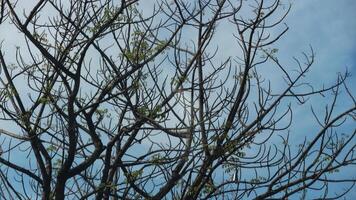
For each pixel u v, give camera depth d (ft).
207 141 31.27
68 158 27.66
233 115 31.86
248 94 32.27
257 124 31.71
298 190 31.71
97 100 28.53
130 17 30.58
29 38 26.13
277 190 31.68
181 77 31.09
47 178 28.60
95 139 29.04
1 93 29.12
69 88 27.58
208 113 31.68
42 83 29.68
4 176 29.81
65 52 28.12
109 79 30.81
